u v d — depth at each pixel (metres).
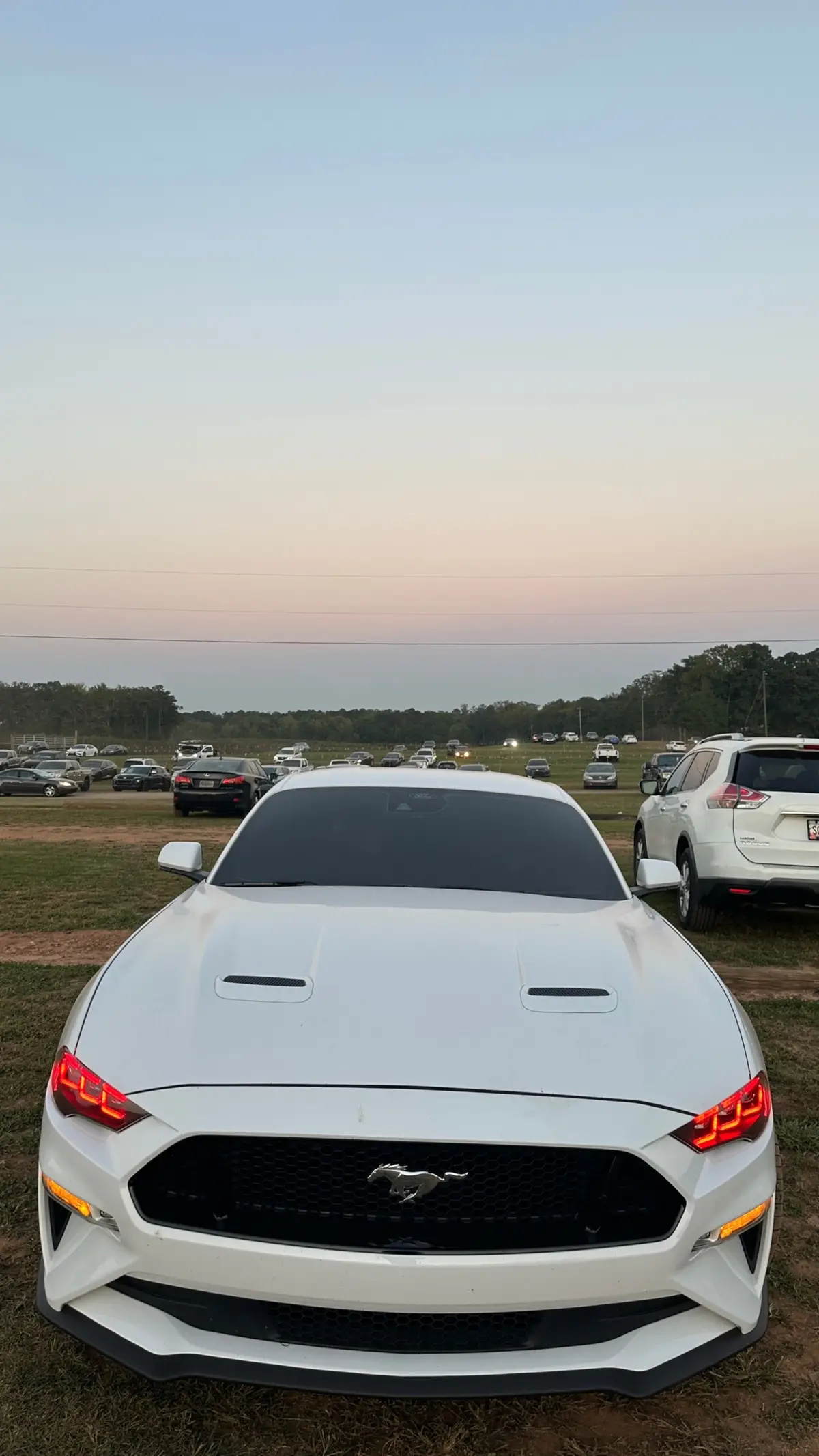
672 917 8.54
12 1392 2.26
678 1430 2.21
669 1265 1.98
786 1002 5.71
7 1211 3.07
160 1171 2.02
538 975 2.47
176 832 17.23
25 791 45.09
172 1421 2.19
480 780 4.14
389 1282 1.88
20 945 7.04
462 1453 2.12
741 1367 2.41
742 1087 2.20
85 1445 2.10
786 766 7.40
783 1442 2.17
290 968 2.46
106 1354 1.98
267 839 3.51
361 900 3.01
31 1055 4.53
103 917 8.10
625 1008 2.36
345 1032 2.17
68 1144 2.13
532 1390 1.90
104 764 68.88
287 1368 1.91
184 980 2.44
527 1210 1.98
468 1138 1.95
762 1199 2.16
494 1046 2.15
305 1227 1.97
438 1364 1.91
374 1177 1.95
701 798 7.71
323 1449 2.12
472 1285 1.89
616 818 22.72
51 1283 2.11
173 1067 2.11
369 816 3.68
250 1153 2.00
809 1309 2.64
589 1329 1.97
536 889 3.23
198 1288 1.95
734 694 149.25
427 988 2.36
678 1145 2.04
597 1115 2.02
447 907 2.97
